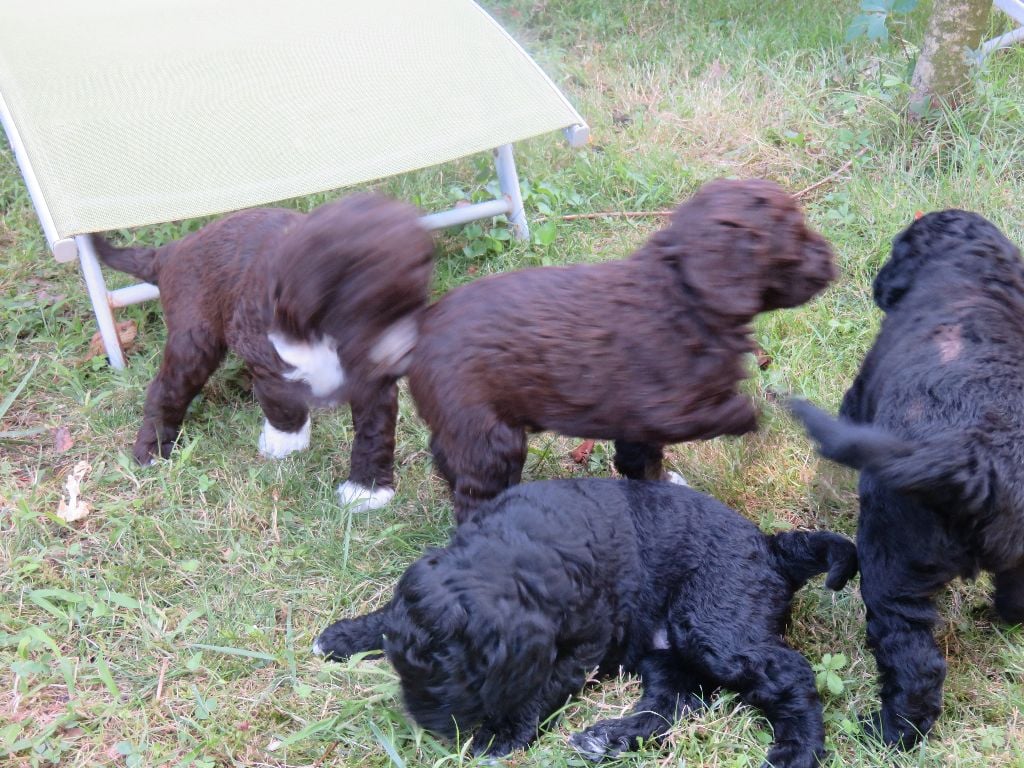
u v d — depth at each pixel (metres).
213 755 1.45
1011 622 1.55
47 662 1.53
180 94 1.93
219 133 1.87
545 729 1.46
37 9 2.15
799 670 1.44
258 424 1.85
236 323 1.66
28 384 1.91
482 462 1.47
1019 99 2.28
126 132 1.86
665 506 1.51
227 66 1.99
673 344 1.42
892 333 1.51
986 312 1.45
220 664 1.53
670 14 2.84
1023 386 1.39
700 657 1.46
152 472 1.76
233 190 1.80
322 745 1.46
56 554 1.66
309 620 1.59
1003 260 1.49
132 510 1.71
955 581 1.59
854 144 2.29
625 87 2.55
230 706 1.49
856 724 1.45
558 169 2.31
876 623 1.43
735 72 2.54
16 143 1.85
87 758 1.44
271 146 1.86
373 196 1.45
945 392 1.38
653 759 1.43
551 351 1.43
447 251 2.13
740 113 2.40
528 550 1.41
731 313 1.41
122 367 1.92
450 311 1.46
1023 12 2.32
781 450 1.77
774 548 1.51
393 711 1.46
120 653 1.54
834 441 1.33
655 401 1.43
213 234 1.71
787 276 1.42
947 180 2.13
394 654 1.40
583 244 2.13
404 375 1.49
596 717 1.47
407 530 1.70
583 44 2.75
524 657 1.38
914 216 2.07
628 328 1.43
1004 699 1.48
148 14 2.13
